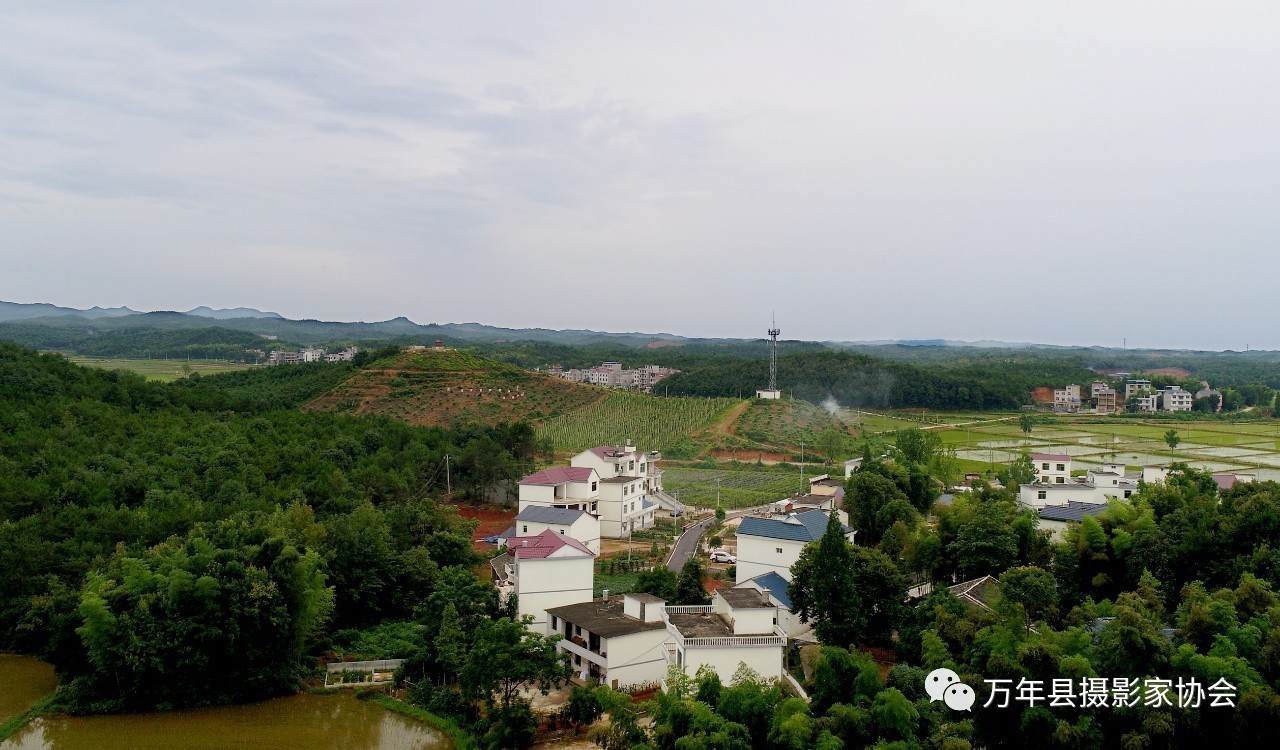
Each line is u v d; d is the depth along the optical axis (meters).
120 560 71.88
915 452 143.50
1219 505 76.12
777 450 191.50
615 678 62.47
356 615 82.31
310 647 74.06
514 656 57.59
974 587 68.44
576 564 75.19
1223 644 46.75
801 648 68.56
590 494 115.69
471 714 61.25
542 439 169.00
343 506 101.56
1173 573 68.25
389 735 59.59
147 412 127.69
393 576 83.88
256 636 66.00
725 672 57.69
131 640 61.78
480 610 66.88
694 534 119.56
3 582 73.56
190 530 78.50
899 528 87.00
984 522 75.06
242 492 97.00
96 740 57.97
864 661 50.75
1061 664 46.12
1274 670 46.16
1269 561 62.09
